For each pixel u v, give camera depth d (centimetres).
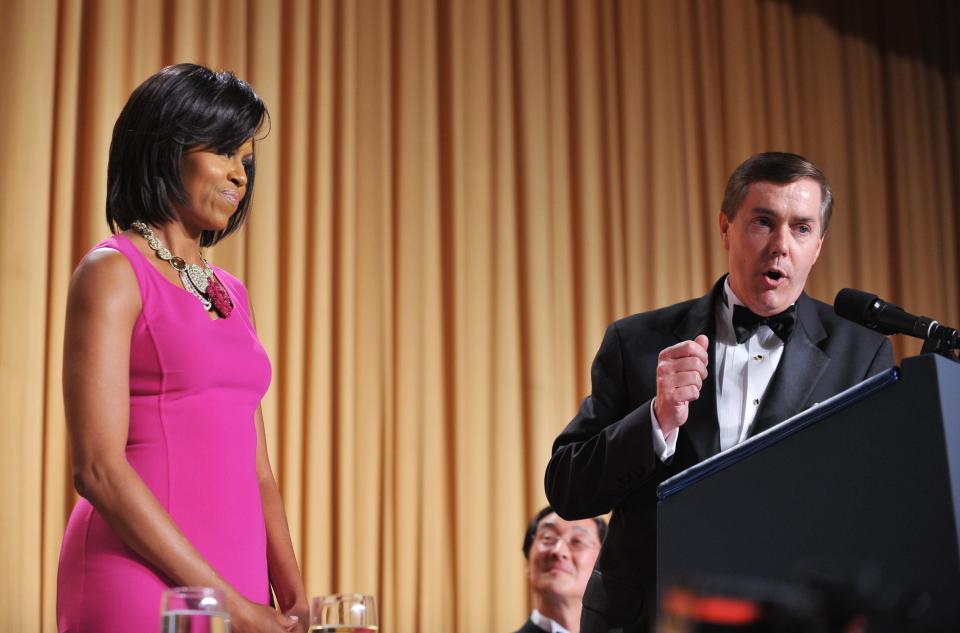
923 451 135
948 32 718
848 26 688
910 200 688
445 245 547
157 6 480
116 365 200
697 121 630
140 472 201
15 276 434
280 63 513
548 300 565
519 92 579
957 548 131
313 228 511
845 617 108
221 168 220
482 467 536
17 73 445
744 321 267
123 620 191
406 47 548
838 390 254
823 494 142
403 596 510
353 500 505
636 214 602
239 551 207
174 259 217
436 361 533
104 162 457
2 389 425
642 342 268
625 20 618
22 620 417
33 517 425
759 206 263
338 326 512
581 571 431
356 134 531
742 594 106
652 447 230
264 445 240
